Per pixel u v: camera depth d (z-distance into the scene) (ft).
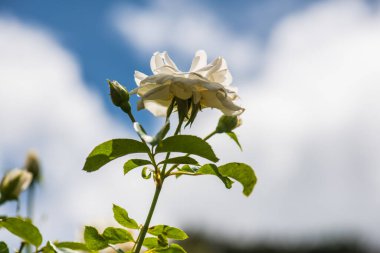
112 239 1.59
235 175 1.66
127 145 1.55
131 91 1.66
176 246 1.61
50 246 1.52
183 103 1.65
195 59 1.72
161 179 1.60
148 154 1.56
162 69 1.66
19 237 1.51
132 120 1.71
